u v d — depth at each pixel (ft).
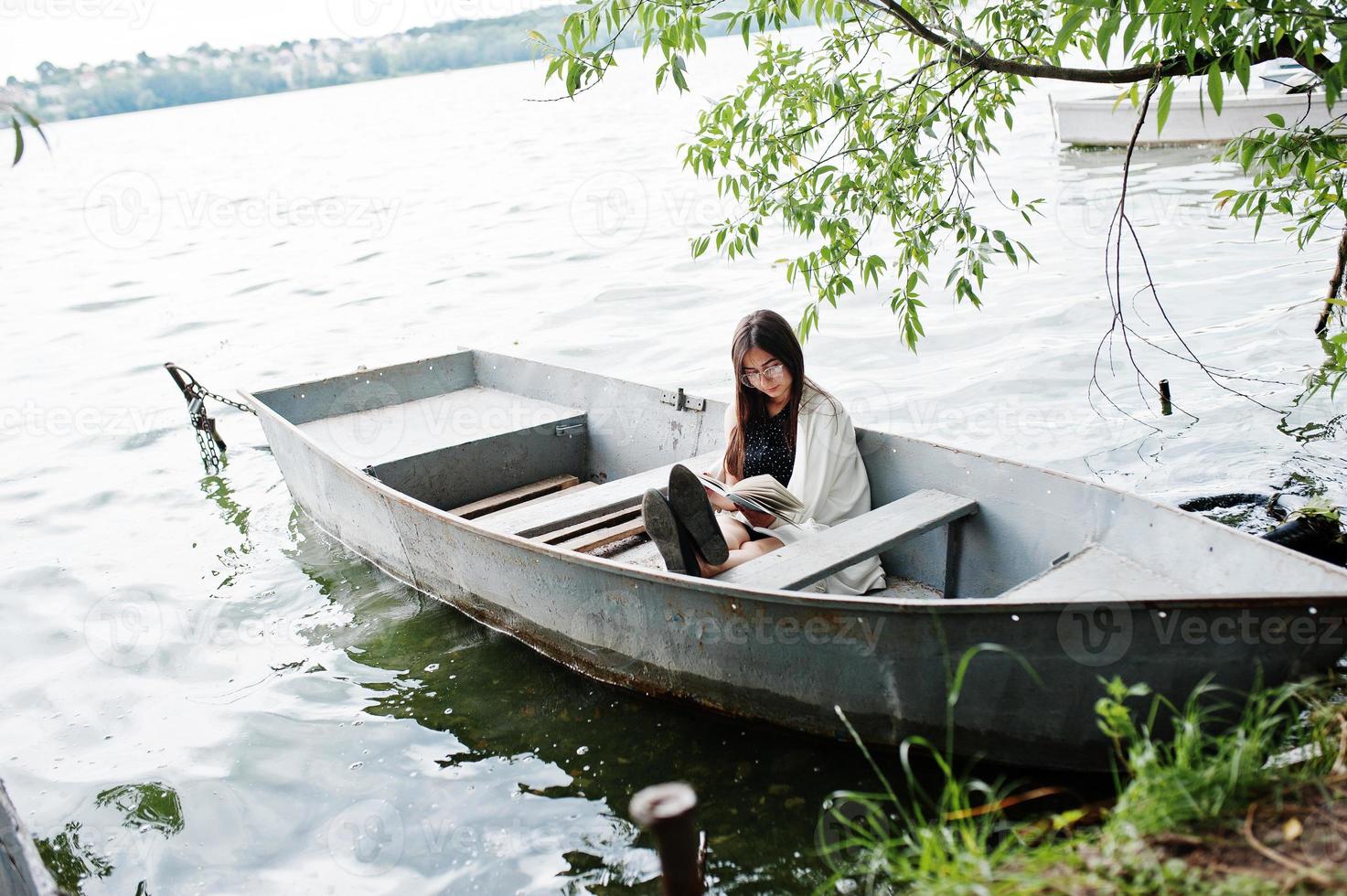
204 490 21.75
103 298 44.11
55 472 23.47
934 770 10.57
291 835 11.07
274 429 18.61
